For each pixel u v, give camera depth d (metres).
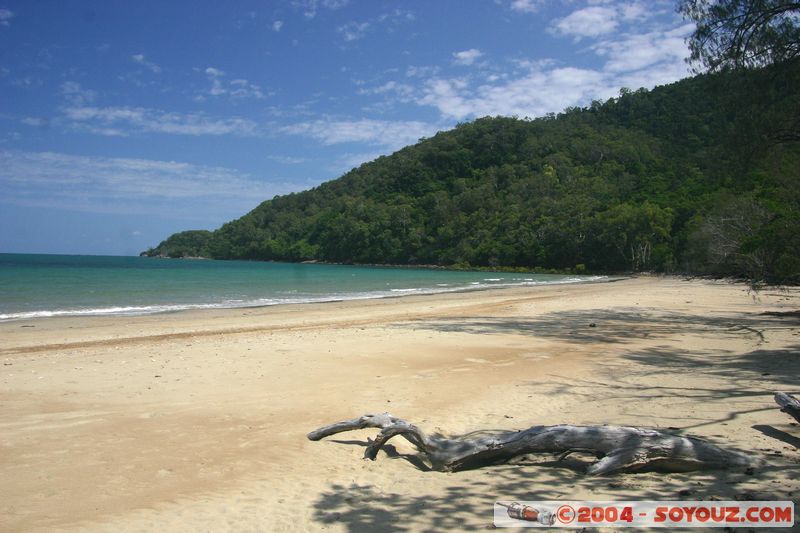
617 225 83.06
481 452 5.58
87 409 7.59
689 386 9.12
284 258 146.75
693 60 16.92
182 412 7.47
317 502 4.79
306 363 11.13
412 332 16.11
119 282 42.53
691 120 129.25
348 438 6.69
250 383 9.31
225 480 5.26
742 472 5.20
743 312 22.30
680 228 80.44
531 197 114.38
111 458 5.73
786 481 4.93
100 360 11.41
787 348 12.83
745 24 15.77
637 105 146.25
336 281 51.59
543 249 94.19
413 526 4.25
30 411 7.46
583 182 112.12
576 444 5.45
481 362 11.55
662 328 17.25
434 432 6.70
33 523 4.30
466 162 145.12
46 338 15.04
